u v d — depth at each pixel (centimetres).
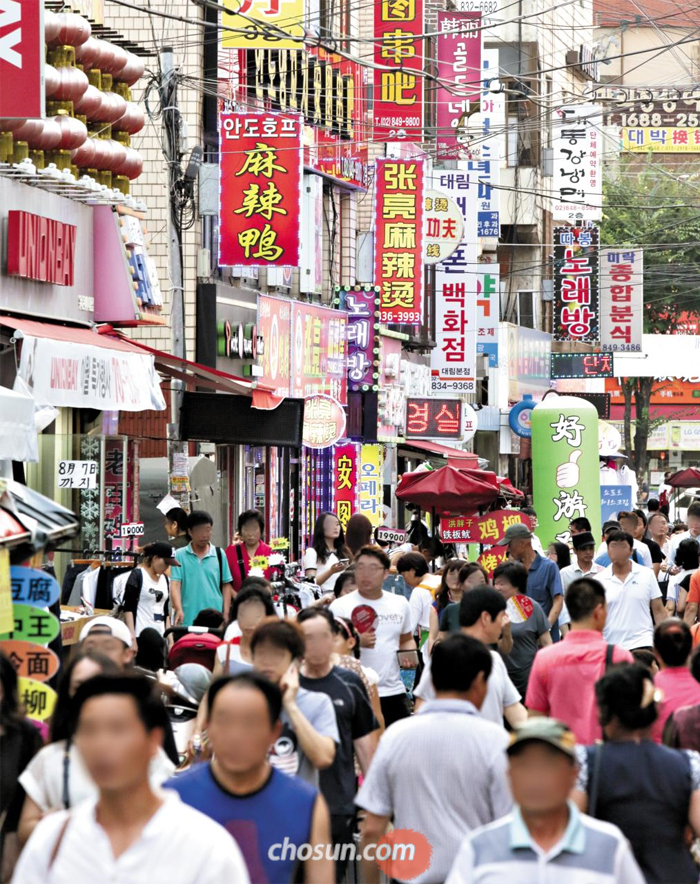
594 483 8194
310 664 2073
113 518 3722
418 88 7356
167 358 4553
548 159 12675
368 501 7681
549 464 8194
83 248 4575
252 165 5594
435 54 8775
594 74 15362
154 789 1274
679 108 19600
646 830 1670
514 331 11481
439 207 8362
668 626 2231
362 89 7925
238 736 1445
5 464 3438
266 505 6894
